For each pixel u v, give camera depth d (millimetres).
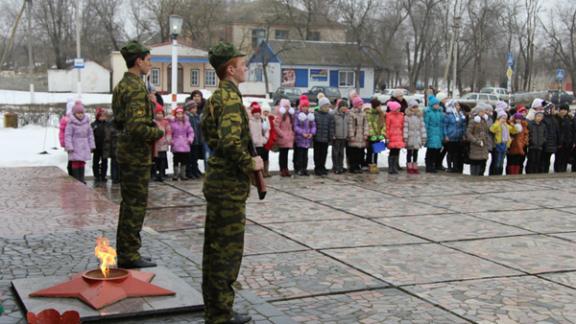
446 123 17219
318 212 11625
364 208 12102
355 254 8719
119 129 6805
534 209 12375
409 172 17344
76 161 14133
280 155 16281
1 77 67000
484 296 7031
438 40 67938
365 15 61531
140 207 6773
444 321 6234
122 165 6711
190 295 5926
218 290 5242
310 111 17281
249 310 6094
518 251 9078
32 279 6258
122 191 6781
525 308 6660
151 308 5566
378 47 64500
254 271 7812
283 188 14391
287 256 8547
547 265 8359
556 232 10359
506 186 15328
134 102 6504
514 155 17891
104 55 70500
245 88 57438
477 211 12039
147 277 6195
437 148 17250
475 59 68000
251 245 9109
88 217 9719
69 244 7957
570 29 66188
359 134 16828
